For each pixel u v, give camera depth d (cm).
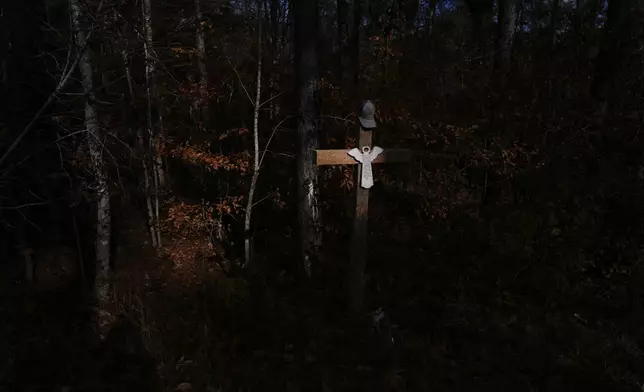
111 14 669
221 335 661
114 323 703
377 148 621
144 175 1002
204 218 905
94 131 680
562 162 877
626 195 782
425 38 1156
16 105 727
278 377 566
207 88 1138
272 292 744
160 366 605
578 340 573
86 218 995
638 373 514
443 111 1006
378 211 945
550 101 966
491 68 1109
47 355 652
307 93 761
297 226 823
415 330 632
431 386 527
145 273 835
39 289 819
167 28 1077
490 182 954
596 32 1067
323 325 658
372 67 1110
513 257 752
